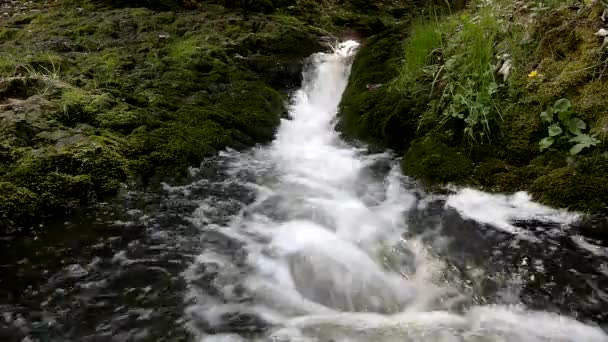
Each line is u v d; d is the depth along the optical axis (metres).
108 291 2.64
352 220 3.41
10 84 4.16
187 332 2.41
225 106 4.78
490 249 2.93
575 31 3.65
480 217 3.18
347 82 5.71
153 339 2.36
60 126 3.84
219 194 3.66
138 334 2.38
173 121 4.29
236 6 7.96
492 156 3.50
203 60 5.48
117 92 4.52
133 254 2.95
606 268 2.66
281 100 5.29
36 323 2.40
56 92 4.25
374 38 6.32
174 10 7.55
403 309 2.60
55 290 2.62
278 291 2.73
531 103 3.57
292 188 3.85
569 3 3.84
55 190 3.24
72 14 7.06
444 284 2.75
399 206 3.52
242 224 3.34
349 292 2.73
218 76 5.24
